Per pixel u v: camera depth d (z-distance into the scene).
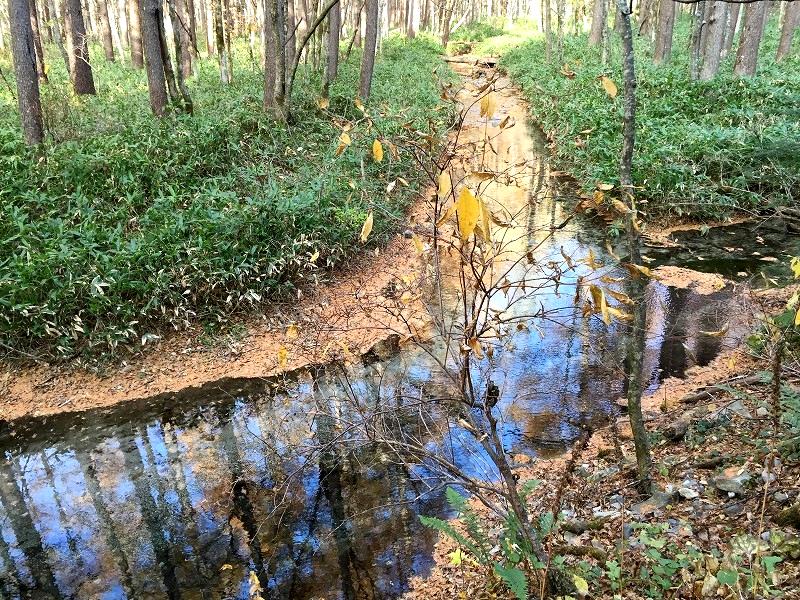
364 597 3.69
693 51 14.87
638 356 3.74
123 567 4.12
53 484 4.95
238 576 3.96
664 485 3.95
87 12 26.14
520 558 3.02
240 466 5.07
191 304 6.86
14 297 6.13
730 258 8.72
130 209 7.86
